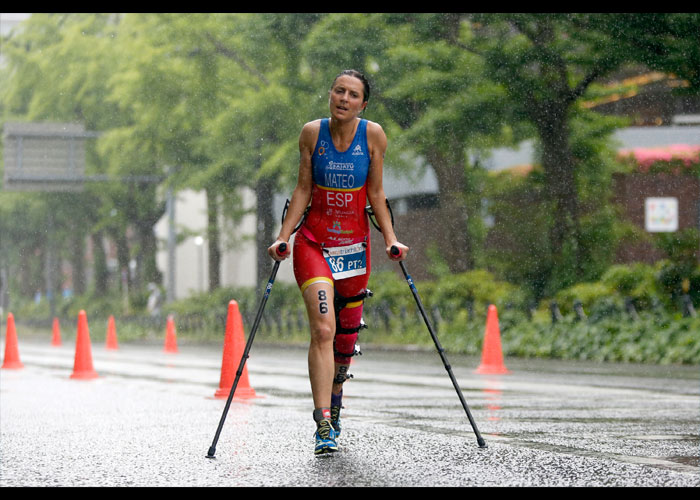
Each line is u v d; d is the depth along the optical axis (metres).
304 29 50.28
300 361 33.28
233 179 60.88
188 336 65.00
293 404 15.98
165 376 23.89
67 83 73.75
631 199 49.53
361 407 15.54
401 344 43.88
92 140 75.38
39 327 93.19
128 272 85.62
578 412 14.76
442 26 43.78
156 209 81.69
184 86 58.06
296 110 51.84
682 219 49.09
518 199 50.19
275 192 60.59
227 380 17.27
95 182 77.75
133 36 63.41
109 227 85.19
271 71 54.62
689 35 38.03
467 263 48.00
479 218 49.66
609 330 33.50
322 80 47.25
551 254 44.59
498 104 42.66
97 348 49.94
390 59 43.81
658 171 45.62
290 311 56.94
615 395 18.27
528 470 9.01
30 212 87.81
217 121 56.06
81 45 73.06
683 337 30.94
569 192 43.91
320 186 9.85
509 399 17.25
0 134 81.06
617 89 44.72
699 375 25.05
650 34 38.38
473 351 38.97
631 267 39.00
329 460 9.62
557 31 41.56
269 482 8.49
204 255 93.38
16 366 26.61
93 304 87.38
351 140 9.86
